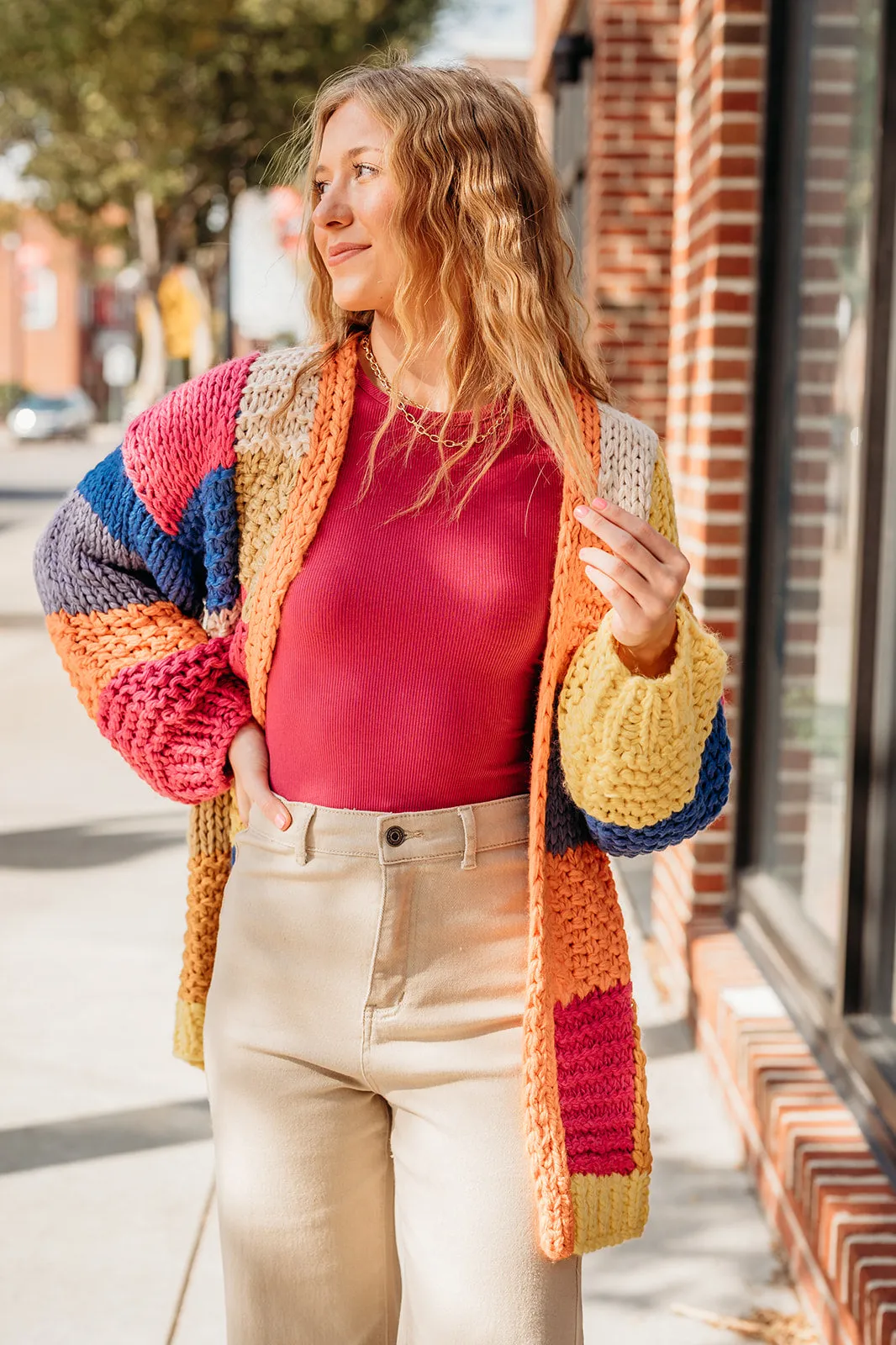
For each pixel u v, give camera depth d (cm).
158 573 201
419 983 181
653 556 171
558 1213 178
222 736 193
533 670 186
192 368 3050
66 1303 292
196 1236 316
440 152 183
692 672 175
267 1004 185
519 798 187
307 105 209
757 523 414
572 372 196
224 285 1434
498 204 182
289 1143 186
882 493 319
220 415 193
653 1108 371
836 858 354
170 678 194
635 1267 304
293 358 194
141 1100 376
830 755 365
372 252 186
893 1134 287
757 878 418
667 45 773
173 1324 286
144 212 3039
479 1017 182
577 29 959
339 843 181
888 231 318
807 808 384
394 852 179
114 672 198
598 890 193
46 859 575
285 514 188
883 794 319
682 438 471
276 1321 188
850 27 362
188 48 1952
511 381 185
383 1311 195
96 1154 348
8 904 522
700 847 425
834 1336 265
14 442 4506
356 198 185
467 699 181
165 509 199
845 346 362
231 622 198
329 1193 186
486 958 182
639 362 791
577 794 183
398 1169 188
